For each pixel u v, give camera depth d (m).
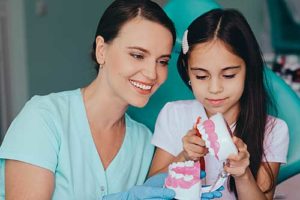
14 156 1.08
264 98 1.21
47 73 3.28
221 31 1.09
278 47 4.09
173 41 1.11
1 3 2.97
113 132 1.24
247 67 1.15
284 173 1.38
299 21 4.04
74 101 1.22
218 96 1.12
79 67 3.70
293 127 1.36
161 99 1.46
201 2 1.40
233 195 1.24
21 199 1.07
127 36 1.07
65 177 1.14
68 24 3.51
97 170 1.19
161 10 1.09
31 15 3.07
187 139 1.06
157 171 1.29
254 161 1.21
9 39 3.02
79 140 1.18
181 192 1.03
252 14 4.34
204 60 1.10
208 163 1.24
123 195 1.08
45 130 1.12
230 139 0.96
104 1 4.00
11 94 3.08
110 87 1.15
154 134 1.34
